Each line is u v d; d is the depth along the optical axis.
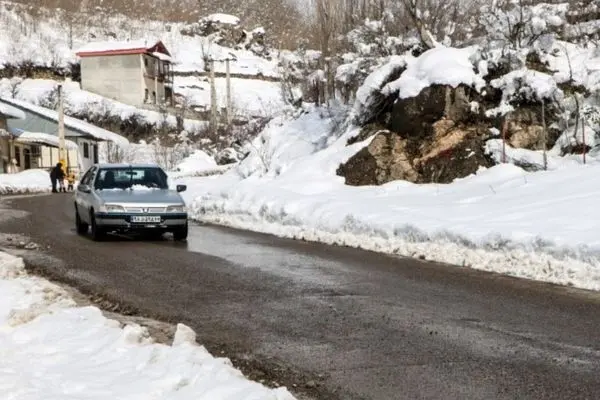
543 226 11.48
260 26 116.81
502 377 5.54
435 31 24.86
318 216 15.42
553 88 19.03
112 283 9.67
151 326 7.23
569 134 18.86
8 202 26.89
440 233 12.20
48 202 26.95
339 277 10.05
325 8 29.39
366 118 22.42
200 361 5.51
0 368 5.52
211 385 4.98
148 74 76.38
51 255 12.37
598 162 17.31
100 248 13.35
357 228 14.04
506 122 19.39
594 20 23.22
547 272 9.82
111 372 5.41
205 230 16.64
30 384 5.07
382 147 20.67
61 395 4.82
